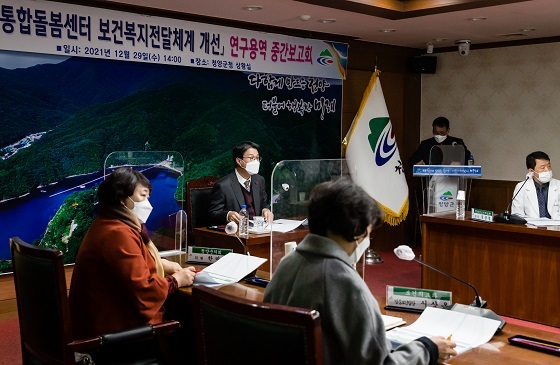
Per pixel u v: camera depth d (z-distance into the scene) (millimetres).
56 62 5000
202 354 1861
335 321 1738
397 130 7895
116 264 2584
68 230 5164
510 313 4664
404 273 6301
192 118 5871
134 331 2467
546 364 1981
